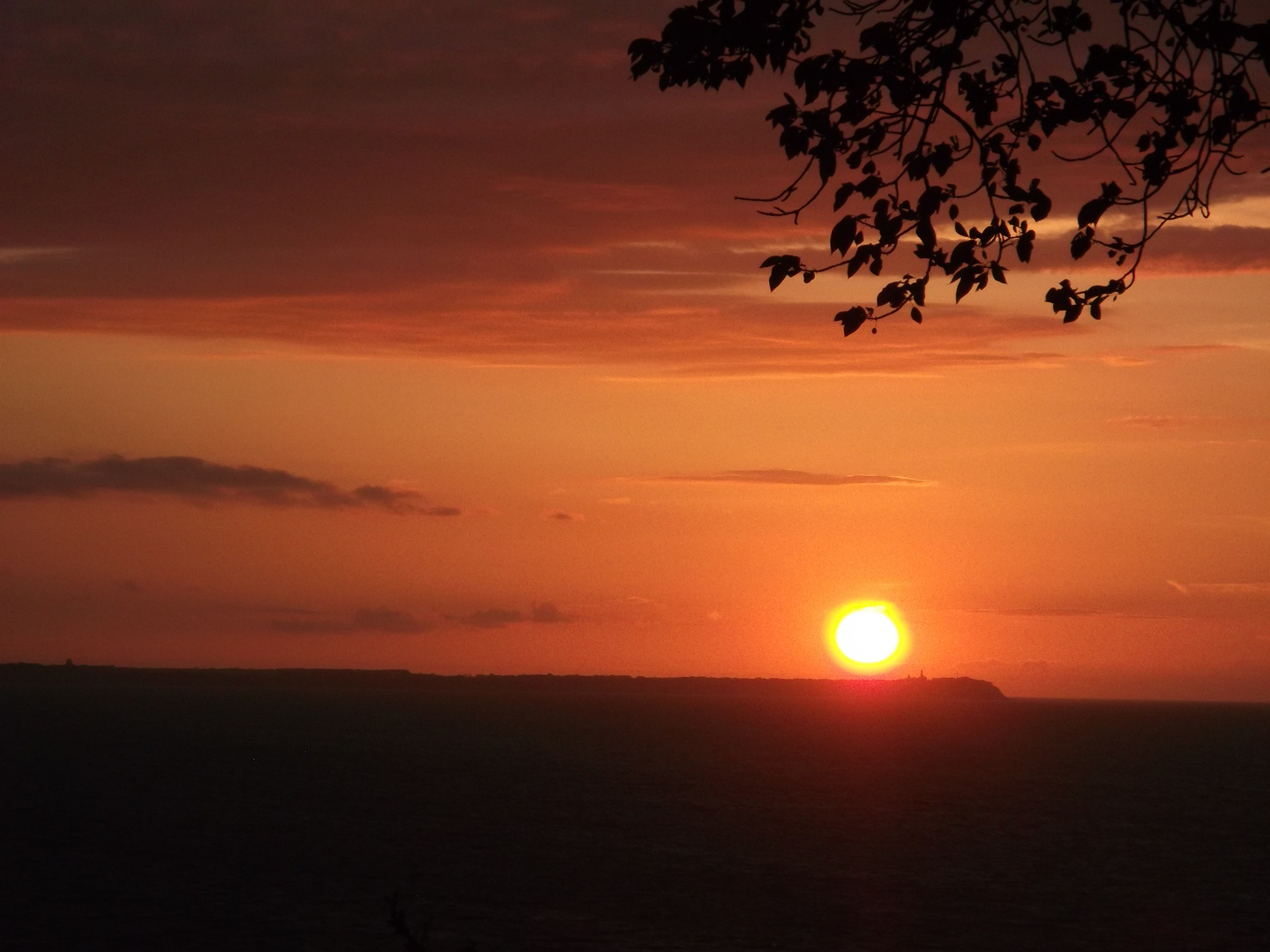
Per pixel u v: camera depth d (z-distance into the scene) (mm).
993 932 62062
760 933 60594
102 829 90875
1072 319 8688
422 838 87688
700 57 8734
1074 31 8273
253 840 86188
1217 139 8055
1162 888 73688
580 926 61344
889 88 8445
